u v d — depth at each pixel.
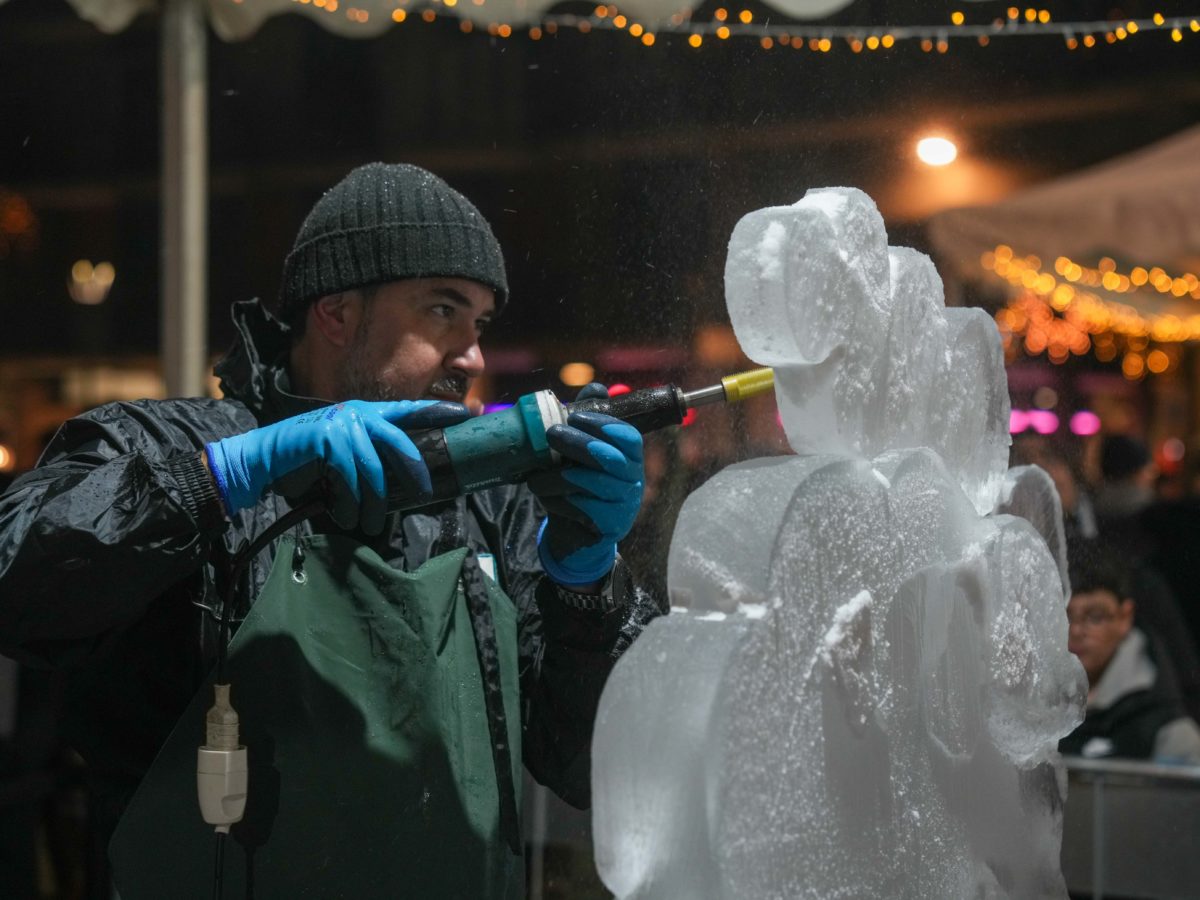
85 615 0.98
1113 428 2.49
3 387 6.55
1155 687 2.05
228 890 1.04
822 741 0.76
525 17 2.12
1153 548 2.17
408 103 3.47
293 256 1.27
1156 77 1.67
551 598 1.12
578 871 1.64
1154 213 2.36
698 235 1.45
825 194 0.83
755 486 0.77
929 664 0.88
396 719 1.08
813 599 0.75
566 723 1.16
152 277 6.31
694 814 0.71
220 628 1.06
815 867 0.75
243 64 3.84
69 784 2.62
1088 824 1.77
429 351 1.23
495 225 1.77
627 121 1.49
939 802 0.89
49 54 4.70
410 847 1.06
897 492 0.84
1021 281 2.16
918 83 1.44
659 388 1.06
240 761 0.99
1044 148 1.56
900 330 0.88
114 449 1.11
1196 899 1.72
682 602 0.75
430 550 1.18
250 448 0.99
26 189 5.38
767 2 1.59
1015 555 0.96
